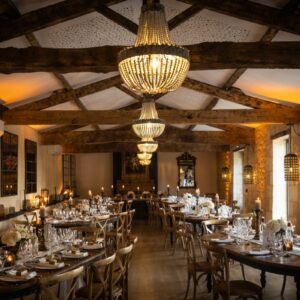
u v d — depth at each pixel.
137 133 7.68
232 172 15.42
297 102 8.42
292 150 9.09
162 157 19.20
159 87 3.29
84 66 5.18
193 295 5.74
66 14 5.23
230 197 15.83
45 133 13.06
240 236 6.03
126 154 18.48
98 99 10.84
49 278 3.49
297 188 8.55
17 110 8.91
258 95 8.81
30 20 5.20
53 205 13.09
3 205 8.95
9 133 9.75
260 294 4.74
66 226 8.32
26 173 11.27
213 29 6.26
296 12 4.99
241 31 6.09
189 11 5.78
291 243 5.01
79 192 19.14
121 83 9.35
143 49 3.12
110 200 14.96
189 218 9.13
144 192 17.45
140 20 3.46
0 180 9.02
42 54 5.16
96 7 5.35
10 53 5.16
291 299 5.68
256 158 12.27
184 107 12.37
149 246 10.04
